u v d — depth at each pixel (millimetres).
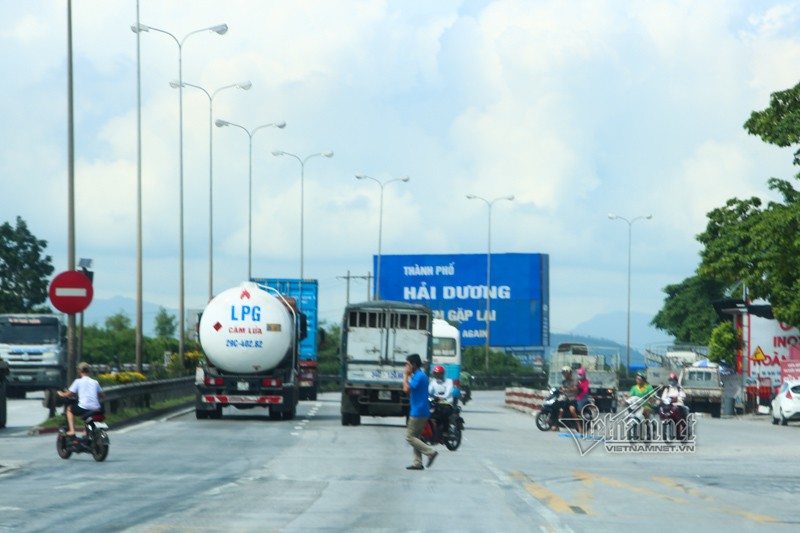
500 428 94188
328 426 86875
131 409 95312
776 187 127500
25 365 120500
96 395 55688
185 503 37312
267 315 88875
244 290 89812
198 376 89938
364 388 87188
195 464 53125
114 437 71562
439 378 67188
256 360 88875
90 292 74188
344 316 88188
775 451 73875
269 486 43312
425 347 87875
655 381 163625
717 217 132375
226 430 79500
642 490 44719
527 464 57562
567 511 36906
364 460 56812
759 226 123812
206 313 89125
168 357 140375
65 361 123750
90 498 38625
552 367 152375
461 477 48875
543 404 90625
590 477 50219
